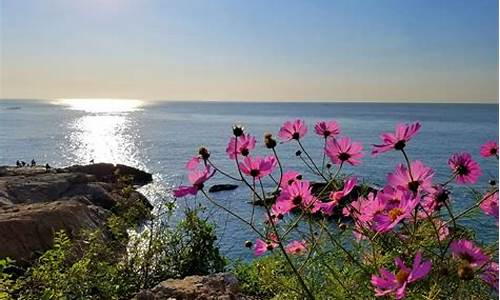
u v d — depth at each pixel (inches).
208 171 93.3
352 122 5743.1
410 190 82.0
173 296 173.3
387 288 71.4
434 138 3198.8
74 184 879.7
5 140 3080.7
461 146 2529.5
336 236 97.3
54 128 4330.7
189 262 243.0
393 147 85.0
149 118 7003.0
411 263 85.4
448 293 79.4
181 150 2534.5
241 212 487.5
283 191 95.9
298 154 121.5
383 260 88.0
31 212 451.5
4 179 884.0
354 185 95.1
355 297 89.9
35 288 173.5
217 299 166.4
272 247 99.3
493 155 91.8
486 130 4320.9
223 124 5349.4
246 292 176.2
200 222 253.4
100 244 211.3
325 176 112.8
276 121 6210.6
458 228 91.7
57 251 183.8
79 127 4520.2
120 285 207.5
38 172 1249.4
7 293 157.5
